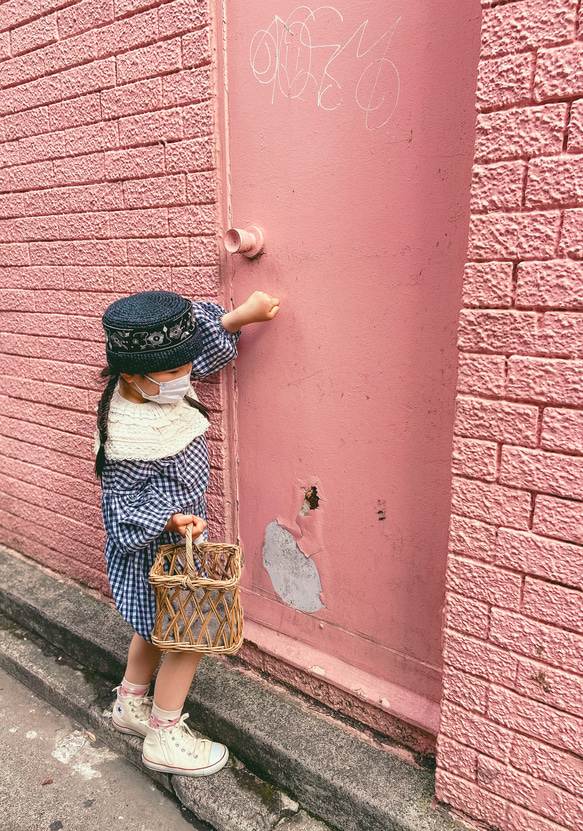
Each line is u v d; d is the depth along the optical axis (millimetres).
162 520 1635
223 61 1833
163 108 1991
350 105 1600
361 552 1831
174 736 1882
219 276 1999
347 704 1928
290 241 1806
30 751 2174
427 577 1693
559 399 1228
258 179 1846
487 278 1275
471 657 1458
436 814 1573
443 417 1580
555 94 1131
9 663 2594
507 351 1276
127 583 1836
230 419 2092
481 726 1472
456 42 1391
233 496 2162
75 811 1913
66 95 2287
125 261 2256
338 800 1685
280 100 1739
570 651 1306
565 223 1167
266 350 1938
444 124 1445
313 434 1874
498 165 1218
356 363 1729
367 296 1668
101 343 2438
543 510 1290
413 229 1548
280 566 2070
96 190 2281
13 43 2445
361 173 1616
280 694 2066
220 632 1624
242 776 1898
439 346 1555
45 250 2572
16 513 3129
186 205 2012
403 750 1796
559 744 1356
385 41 1506
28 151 2520
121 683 2289
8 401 3000
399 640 1795
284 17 1678
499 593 1386
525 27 1139
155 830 1841
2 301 2867
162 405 1717
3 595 2850
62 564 2920
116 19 2043
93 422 2564
